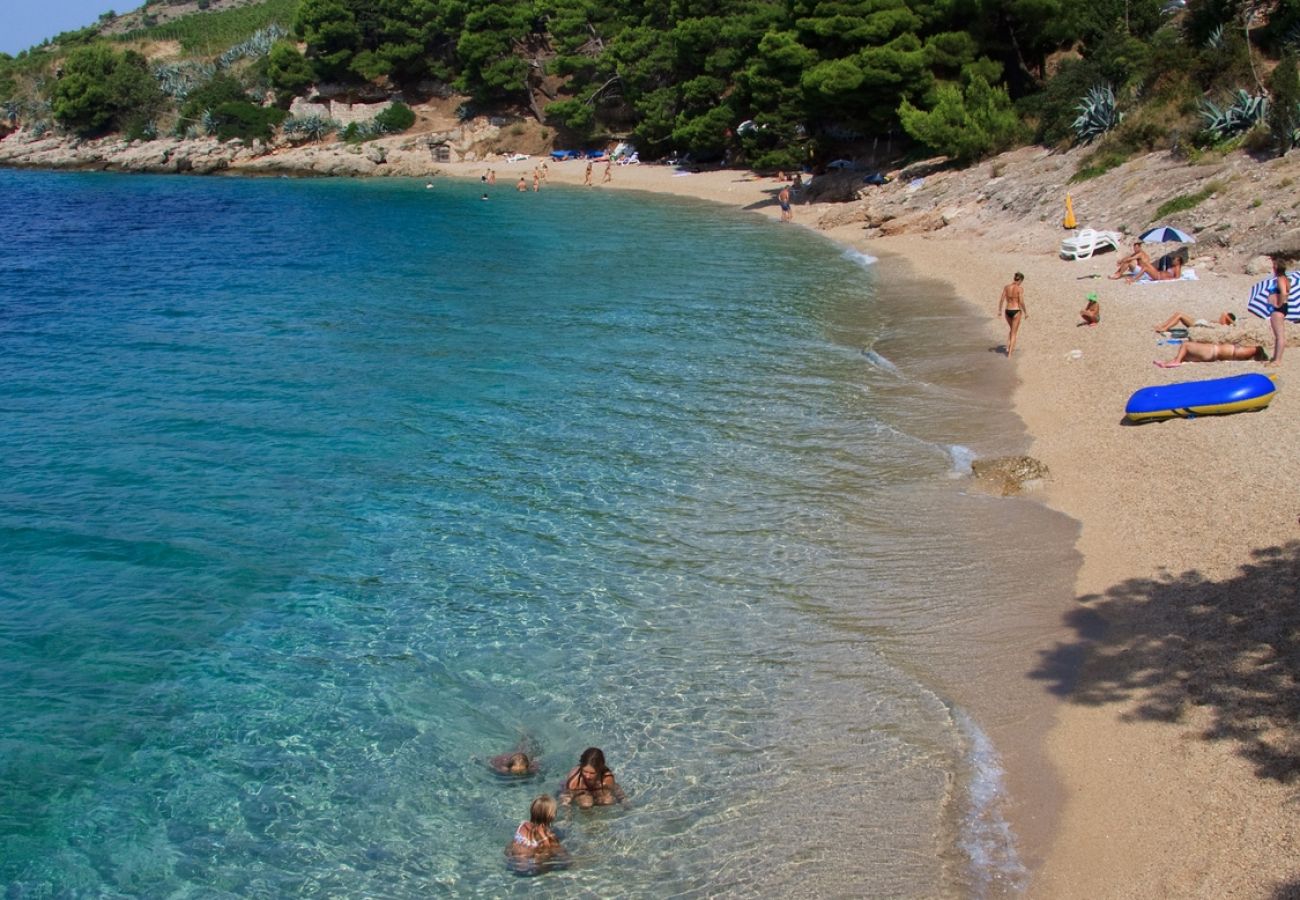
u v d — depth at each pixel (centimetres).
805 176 6362
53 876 925
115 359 2617
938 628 1272
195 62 11875
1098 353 2278
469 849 945
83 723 1147
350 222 5778
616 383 2311
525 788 1022
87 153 10462
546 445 1936
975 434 1909
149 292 3584
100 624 1352
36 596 1423
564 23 8469
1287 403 1795
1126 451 1736
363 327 2944
